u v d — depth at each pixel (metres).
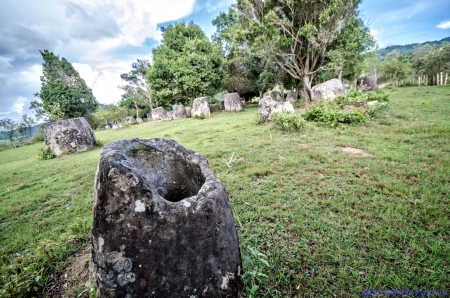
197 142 6.80
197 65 16.45
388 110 7.88
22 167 7.41
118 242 1.25
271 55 12.96
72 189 4.47
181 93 18.50
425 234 2.14
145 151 2.12
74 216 3.31
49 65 26.52
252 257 2.03
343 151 4.68
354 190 3.05
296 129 6.73
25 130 25.92
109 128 24.59
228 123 10.16
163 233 1.34
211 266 1.50
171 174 2.24
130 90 28.14
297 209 2.76
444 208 2.46
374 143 4.91
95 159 6.80
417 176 3.26
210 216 1.51
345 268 1.85
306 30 10.60
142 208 1.28
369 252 2.00
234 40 12.44
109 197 1.26
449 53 22.42
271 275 1.86
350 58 13.39
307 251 2.08
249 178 3.78
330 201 2.85
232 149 5.50
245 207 2.94
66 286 1.97
